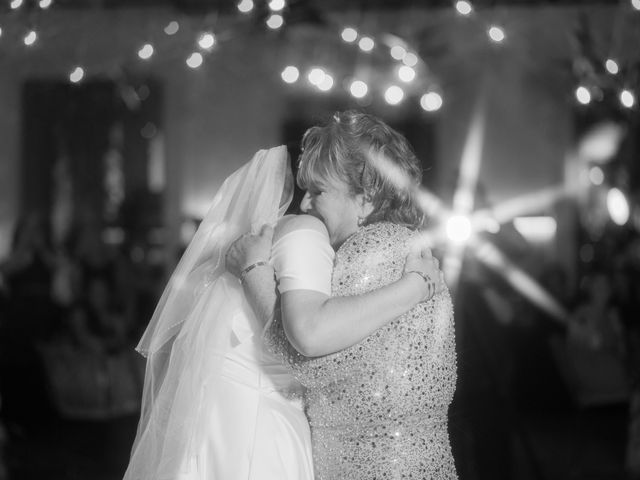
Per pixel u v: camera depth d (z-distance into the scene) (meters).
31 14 3.90
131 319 7.24
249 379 2.23
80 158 9.78
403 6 8.56
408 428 2.09
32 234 7.55
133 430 6.20
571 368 6.30
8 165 9.78
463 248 4.32
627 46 4.65
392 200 2.25
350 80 8.63
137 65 8.80
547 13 8.94
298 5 5.17
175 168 9.84
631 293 6.43
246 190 2.32
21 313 6.76
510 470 4.11
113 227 9.73
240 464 2.17
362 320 2.01
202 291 2.29
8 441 5.88
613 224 7.05
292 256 2.09
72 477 5.04
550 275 6.83
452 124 9.48
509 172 9.48
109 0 8.68
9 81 9.48
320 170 2.22
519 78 9.32
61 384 6.32
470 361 4.12
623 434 5.96
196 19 7.56
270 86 9.66
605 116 6.39
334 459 2.11
